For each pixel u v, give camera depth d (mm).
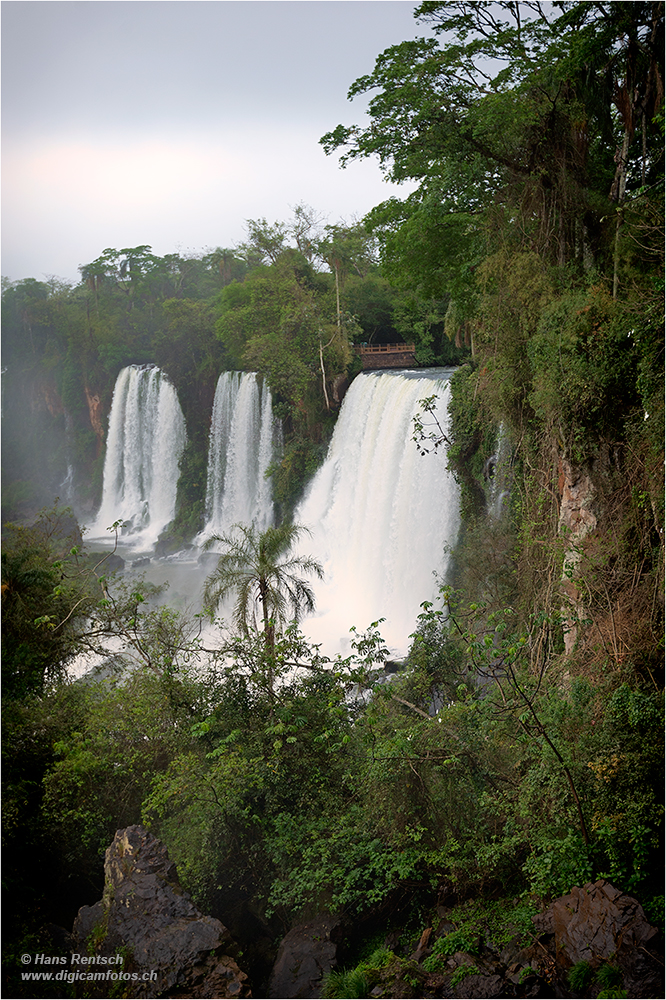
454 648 19109
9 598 16531
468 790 14016
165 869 12914
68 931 13672
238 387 55406
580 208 20297
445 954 11992
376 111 21797
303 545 44750
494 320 22094
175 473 63906
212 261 82750
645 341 16703
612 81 20062
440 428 30938
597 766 12477
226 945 11773
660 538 15789
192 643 18234
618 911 10695
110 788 15977
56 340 82062
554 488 20266
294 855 14516
